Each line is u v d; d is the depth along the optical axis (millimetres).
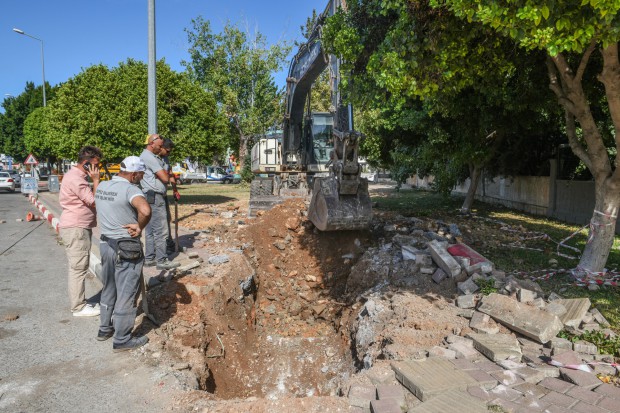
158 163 6414
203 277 6305
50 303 5883
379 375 3832
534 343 4422
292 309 7637
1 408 3424
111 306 4625
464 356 4164
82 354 4355
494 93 8375
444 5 5297
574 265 7332
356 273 7582
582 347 4176
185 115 17172
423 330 4871
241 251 8039
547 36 4332
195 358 4531
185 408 3434
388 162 20031
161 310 5430
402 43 5812
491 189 19516
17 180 30938
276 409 3391
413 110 12695
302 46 10539
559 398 3412
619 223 10703
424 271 6605
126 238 4309
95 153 5164
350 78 7578
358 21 7457
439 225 10484
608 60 5426
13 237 10938
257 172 15820
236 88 32312
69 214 5145
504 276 6141
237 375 5582
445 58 5875
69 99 16422
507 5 4469
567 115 6984
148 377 3912
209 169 47719
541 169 15883
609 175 6449
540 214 15008
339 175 7535
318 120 14570
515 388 3568
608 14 4047
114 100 15469
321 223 7867
